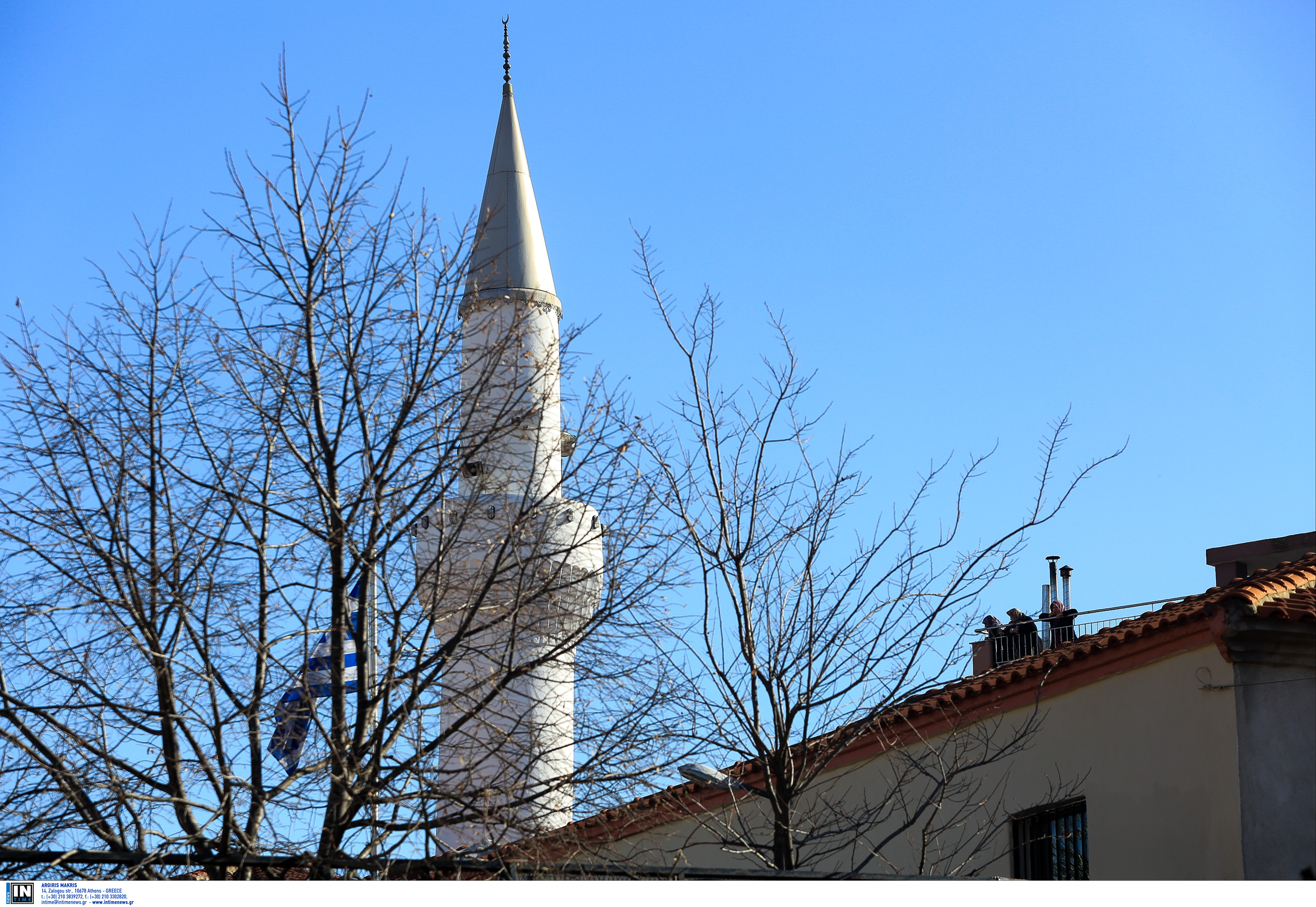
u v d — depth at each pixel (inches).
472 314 555.5
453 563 521.3
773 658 593.6
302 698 496.1
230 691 492.1
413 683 498.6
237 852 475.5
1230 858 589.0
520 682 522.6
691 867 545.0
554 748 510.6
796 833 647.1
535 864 496.4
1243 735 594.9
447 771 492.4
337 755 478.0
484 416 543.5
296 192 537.6
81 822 474.0
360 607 506.6
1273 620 591.5
